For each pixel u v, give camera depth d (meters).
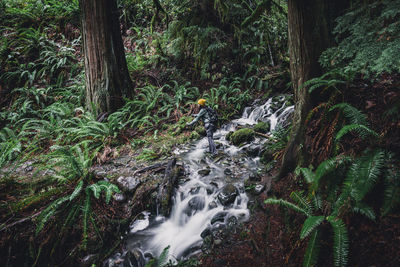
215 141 6.30
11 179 4.52
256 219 3.65
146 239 3.95
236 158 5.30
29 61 9.51
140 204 4.35
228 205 4.03
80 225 3.92
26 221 3.72
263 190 4.05
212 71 9.14
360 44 3.18
